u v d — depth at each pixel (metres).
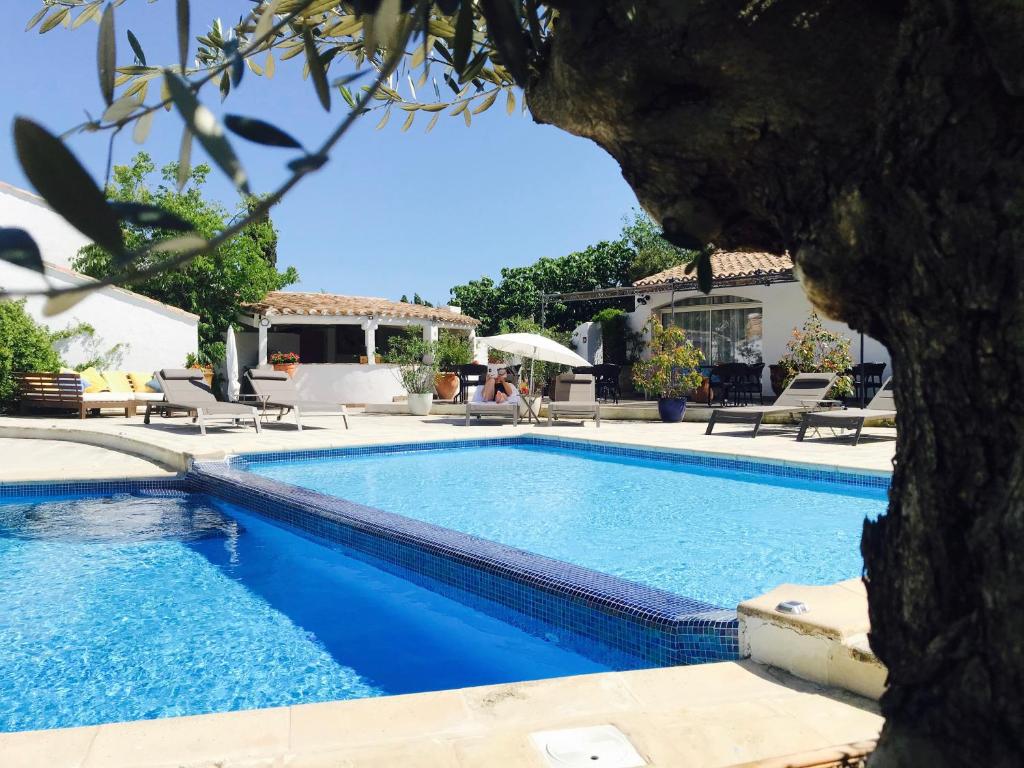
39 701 3.51
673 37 0.90
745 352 19.56
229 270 22.09
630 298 28.78
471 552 5.04
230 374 19.14
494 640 4.42
